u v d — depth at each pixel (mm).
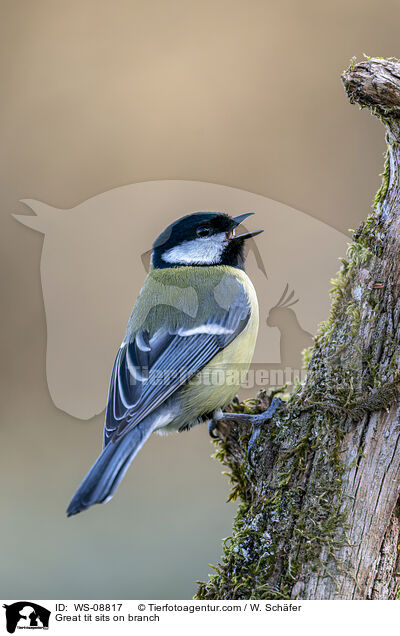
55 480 10352
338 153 11578
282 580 4613
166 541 9391
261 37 12359
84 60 12547
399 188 4789
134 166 11797
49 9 12805
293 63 12141
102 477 5406
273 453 5082
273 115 11898
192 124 11977
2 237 11680
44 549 9320
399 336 4684
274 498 4832
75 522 9703
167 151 11883
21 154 11891
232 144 11773
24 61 12617
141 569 8977
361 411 4660
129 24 12750
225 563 5004
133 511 9852
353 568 4484
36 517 9789
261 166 11648
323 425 4812
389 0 12258
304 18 12391
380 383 4633
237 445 6020
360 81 4535
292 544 4633
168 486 10273
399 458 4543
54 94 12414
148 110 12180
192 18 12617
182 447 10883
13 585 8805
